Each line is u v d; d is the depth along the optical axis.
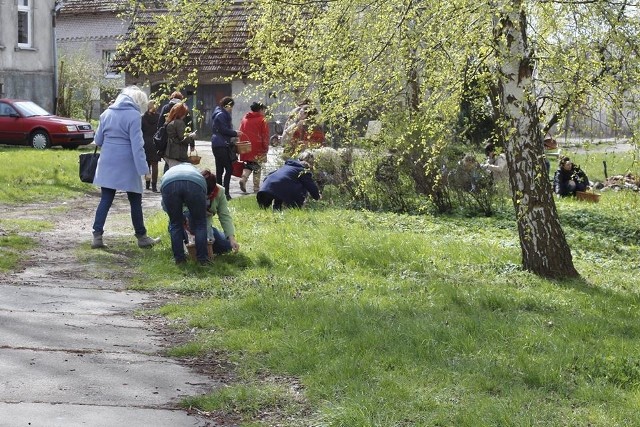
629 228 20.92
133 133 14.88
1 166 26.02
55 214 19.81
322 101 13.20
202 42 13.55
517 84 13.02
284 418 7.04
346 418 6.81
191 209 13.41
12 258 13.80
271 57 13.34
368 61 12.31
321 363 8.24
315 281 12.65
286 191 19.61
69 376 7.79
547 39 11.88
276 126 27.33
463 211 21.00
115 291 11.92
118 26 58.91
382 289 12.02
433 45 11.68
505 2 10.91
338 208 20.27
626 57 11.21
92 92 48.66
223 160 22.05
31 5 45.25
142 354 8.75
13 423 6.51
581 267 15.42
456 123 16.22
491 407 7.09
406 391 7.41
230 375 8.17
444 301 11.31
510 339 9.35
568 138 12.35
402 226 18.42
